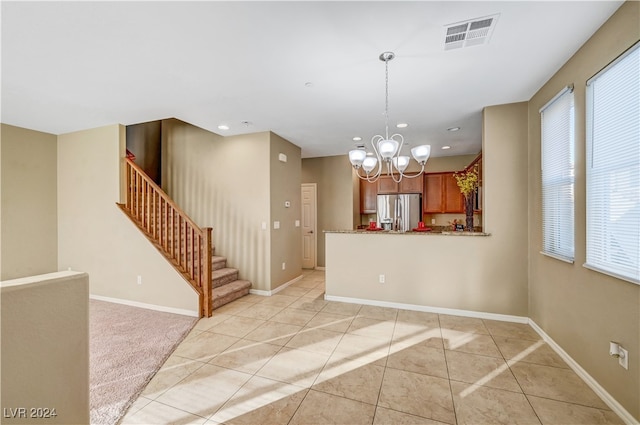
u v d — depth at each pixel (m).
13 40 2.00
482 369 2.31
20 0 1.59
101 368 2.35
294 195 5.20
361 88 2.80
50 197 4.31
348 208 6.27
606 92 1.87
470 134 4.48
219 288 4.12
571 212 2.31
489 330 3.05
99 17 1.76
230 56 2.23
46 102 3.15
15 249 3.94
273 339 2.88
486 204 3.35
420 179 6.30
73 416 0.99
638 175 1.62
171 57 2.24
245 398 1.97
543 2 1.66
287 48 2.12
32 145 4.13
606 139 1.87
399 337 2.90
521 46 2.11
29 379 0.88
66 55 2.21
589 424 1.72
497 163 3.27
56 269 4.35
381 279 3.88
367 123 3.93
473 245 3.44
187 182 4.93
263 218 4.41
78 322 1.01
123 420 1.76
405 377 2.21
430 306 3.64
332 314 3.57
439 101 3.14
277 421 1.75
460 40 2.03
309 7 1.68
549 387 2.07
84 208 4.20
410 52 2.18
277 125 4.03
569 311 2.35
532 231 3.09
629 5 1.65
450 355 2.54
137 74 2.52
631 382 1.68
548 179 2.70
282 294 4.47
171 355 2.56
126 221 3.92
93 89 2.82
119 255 3.97
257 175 4.44
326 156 6.41
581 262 2.17
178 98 3.04
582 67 2.12
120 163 3.98
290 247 5.06
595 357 2.01
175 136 5.04
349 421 1.74
